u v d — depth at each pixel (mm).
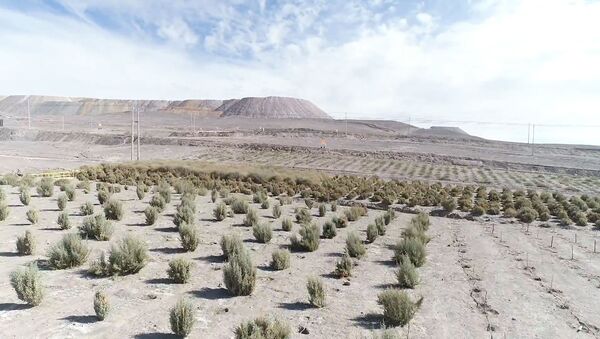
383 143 132875
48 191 29484
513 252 19359
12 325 8844
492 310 11328
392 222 27844
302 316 10289
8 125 171750
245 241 18875
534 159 101188
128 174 50500
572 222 29734
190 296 11398
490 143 148000
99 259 13891
